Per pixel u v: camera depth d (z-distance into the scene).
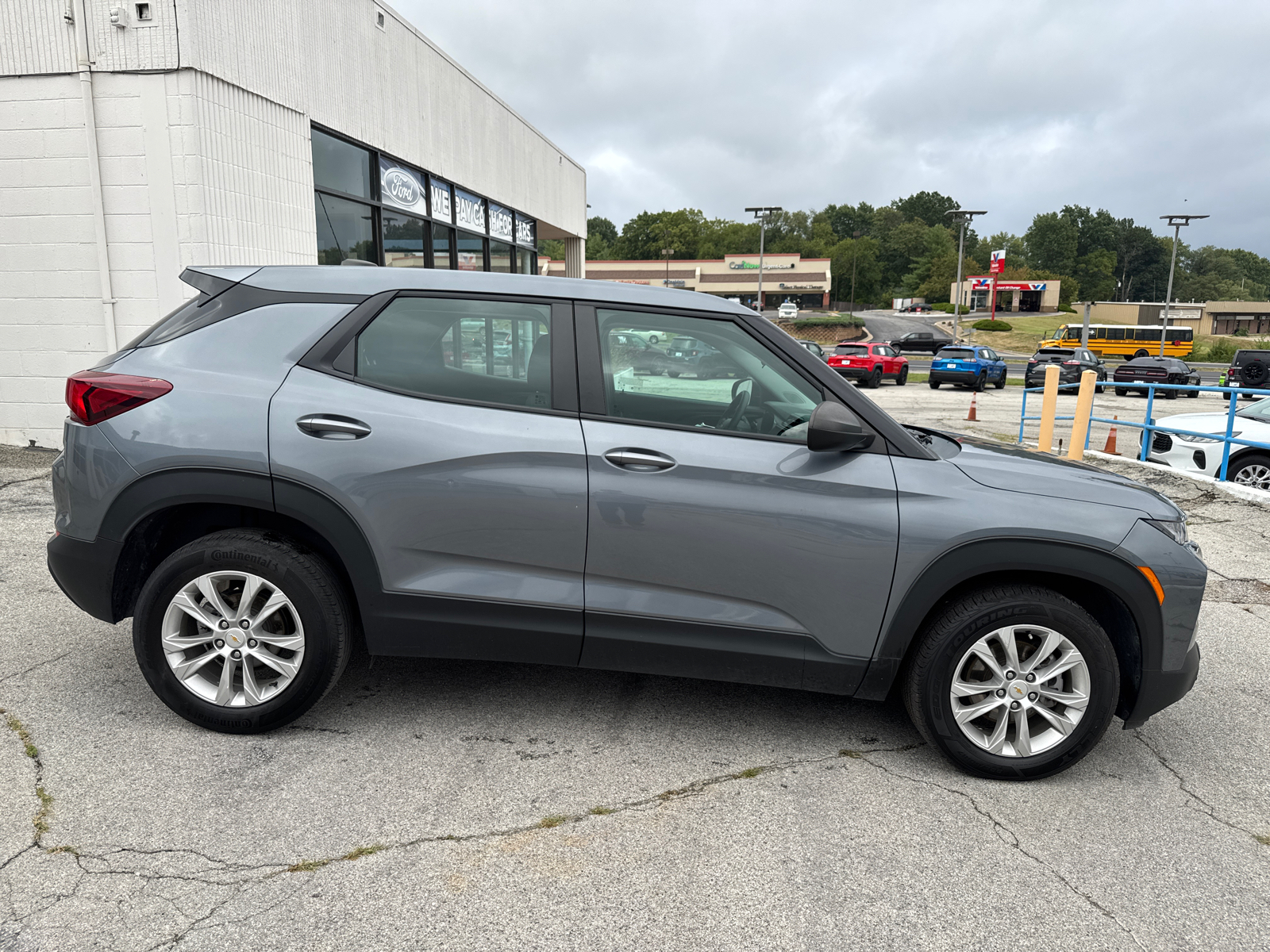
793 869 2.37
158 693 2.95
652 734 3.14
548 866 2.34
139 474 2.83
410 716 3.19
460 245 14.30
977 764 2.89
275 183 8.33
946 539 2.79
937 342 59.91
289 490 2.80
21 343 7.62
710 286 106.06
